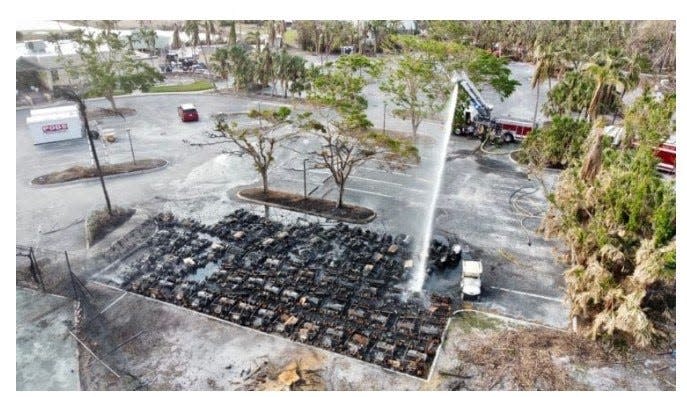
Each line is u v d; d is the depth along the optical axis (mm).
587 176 31562
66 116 55625
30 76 68500
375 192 42812
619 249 25203
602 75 45594
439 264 31734
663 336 25281
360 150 38594
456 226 37000
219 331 26141
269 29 100625
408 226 37000
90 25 97125
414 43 55719
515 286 29953
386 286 29969
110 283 30297
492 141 55062
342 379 22953
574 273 26031
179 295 28625
